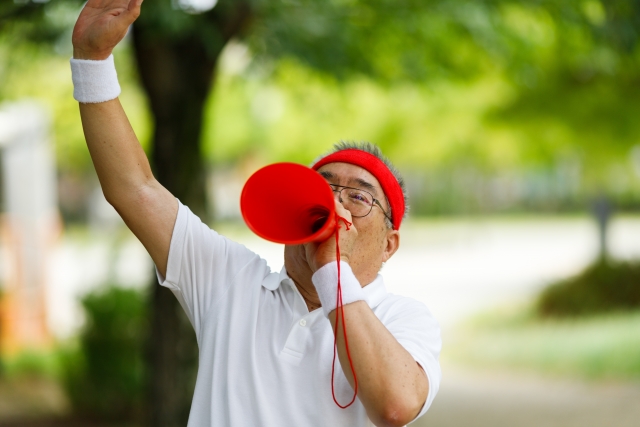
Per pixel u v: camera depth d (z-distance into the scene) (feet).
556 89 55.98
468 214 214.48
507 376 52.01
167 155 27.40
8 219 57.00
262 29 28.81
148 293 28.73
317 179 10.18
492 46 32.24
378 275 12.06
